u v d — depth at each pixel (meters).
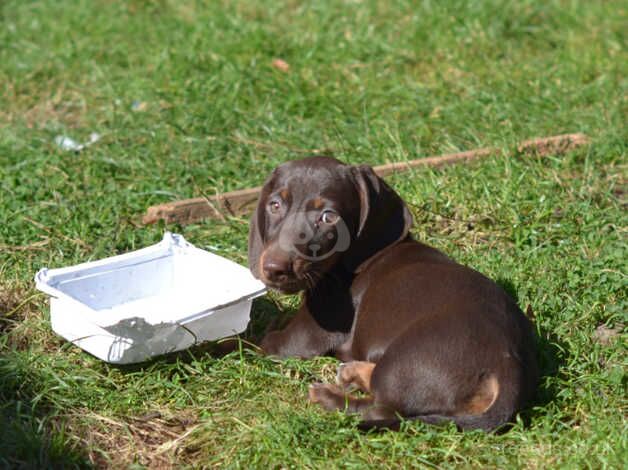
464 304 5.84
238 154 10.12
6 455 5.50
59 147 10.38
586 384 6.15
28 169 9.77
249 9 14.20
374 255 6.55
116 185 9.44
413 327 5.80
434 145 10.23
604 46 12.88
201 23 13.60
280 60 12.37
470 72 12.19
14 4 15.54
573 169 9.63
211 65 12.26
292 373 6.50
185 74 12.08
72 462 5.55
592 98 11.34
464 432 5.55
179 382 6.35
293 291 6.27
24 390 6.18
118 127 10.91
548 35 13.25
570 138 10.06
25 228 8.47
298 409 6.07
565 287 7.37
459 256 7.89
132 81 12.22
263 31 12.90
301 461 5.48
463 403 5.59
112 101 11.63
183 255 7.29
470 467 5.41
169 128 10.71
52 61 13.09
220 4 14.46
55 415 5.96
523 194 8.87
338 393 6.07
